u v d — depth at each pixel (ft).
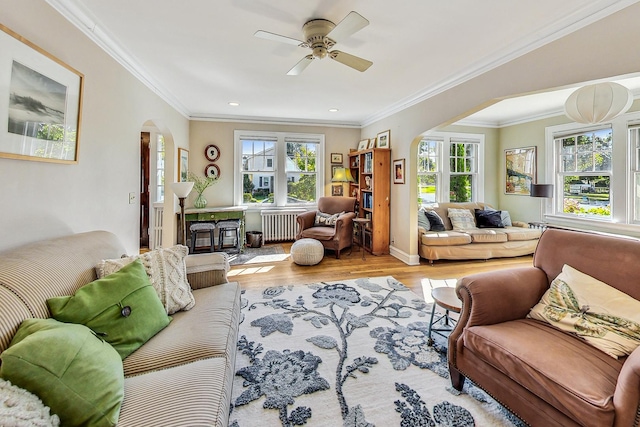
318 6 6.60
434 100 12.21
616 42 6.31
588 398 3.43
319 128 19.07
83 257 5.05
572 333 4.64
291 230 18.66
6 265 3.87
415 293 10.45
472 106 10.18
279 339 7.24
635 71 6.07
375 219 16.08
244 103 14.76
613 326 4.32
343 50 8.80
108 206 8.02
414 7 6.66
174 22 7.23
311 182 19.33
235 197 17.95
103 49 7.71
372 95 13.34
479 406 5.08
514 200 18.42
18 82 4.97
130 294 4.59
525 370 4.07
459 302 6.28
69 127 6.27
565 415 3.64
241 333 7.52
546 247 6.03
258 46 8.52
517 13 6.89
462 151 19.11
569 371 3.79
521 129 17.90
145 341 4.42
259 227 18.60
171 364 4.06
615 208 13.39
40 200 5.63
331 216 16.72
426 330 7.77
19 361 2.68
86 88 6.98
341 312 8.80
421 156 18.45
